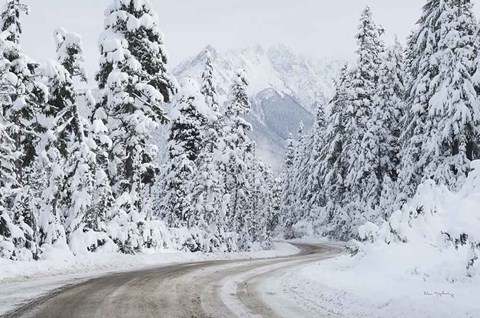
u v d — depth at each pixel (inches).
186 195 1206.3
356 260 623.8
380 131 1716.3
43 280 494.0
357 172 1763.0
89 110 940.6
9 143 696.4
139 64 932.6
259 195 1841.8
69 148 799.1
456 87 1063.0
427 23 1214.3
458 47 1088.8
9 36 725.9
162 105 983.6
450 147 1120.8
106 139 839.7
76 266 646.5
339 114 2006.6
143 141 956.6
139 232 900.6
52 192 741.3
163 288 450.6
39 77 746.8
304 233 2439.7
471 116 1051.9
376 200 1748.3
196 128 1266.0
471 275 400.5
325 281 480.7
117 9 954.1
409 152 1230.9
